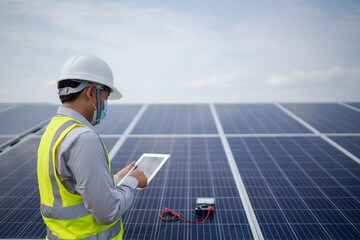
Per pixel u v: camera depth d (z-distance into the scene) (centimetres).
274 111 673
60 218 175
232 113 663
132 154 452
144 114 665
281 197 330
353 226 278
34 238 274
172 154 450
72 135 165
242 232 272
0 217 307
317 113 648
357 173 380
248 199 326
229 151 456
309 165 405
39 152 180
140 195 340
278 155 439
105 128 573
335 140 490
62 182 171
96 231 181
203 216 298
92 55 193
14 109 729
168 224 286
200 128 564
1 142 506
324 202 319
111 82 197
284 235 267
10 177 391
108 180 168
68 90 180
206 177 379
